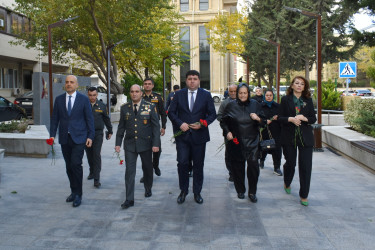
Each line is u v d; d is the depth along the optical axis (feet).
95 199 18.58
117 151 17.63
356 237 13.53
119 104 75.56
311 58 88.22
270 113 23.48
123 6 59.82
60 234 13.89
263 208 17.01
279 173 23.82
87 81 60.70
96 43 70.23
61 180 22.53
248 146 17.48
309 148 17.24
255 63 111.86
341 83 217.15
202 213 16.31
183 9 148.25
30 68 100.73
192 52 147.43
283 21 83.20
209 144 38.75
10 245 12.88
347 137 29.94
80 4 59.47
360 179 22.72
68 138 17.38
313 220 15.35
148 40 72.43
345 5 36.65
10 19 81.35
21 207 17.21
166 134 47.32
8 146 30.19
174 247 12.68
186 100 17.52
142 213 16.34
